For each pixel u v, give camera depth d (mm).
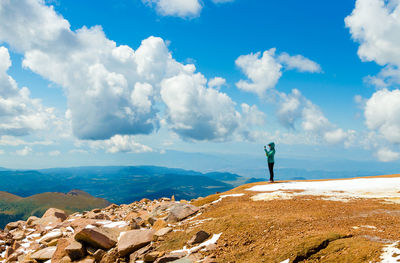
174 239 16516
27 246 23062
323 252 10023
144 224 23281
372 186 25562
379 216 14531
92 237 18031
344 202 19797
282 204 20297
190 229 17344
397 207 16750
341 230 12000
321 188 26422
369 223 13031
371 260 8414
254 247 12758
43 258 18594
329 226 13141
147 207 35875
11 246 23969
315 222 14195
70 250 17734
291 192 25234
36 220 31719
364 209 16656
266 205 20312
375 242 9734
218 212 20016
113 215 32844
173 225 19984
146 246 16828
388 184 25984
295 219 15000
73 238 19469
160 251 15594
